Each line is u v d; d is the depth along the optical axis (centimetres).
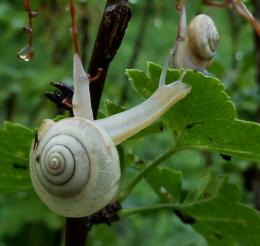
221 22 48
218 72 35
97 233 41
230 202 21
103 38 17
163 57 58
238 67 39
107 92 43
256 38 34
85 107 16
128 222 51
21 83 45
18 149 20
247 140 18
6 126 19
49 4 42
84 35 31
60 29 43
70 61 48
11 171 20
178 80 17
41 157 15
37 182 15
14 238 46
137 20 57
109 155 15
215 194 21
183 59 18
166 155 20
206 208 21
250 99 32
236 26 39
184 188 35
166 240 39
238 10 19
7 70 45
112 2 17
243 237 22
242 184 36
